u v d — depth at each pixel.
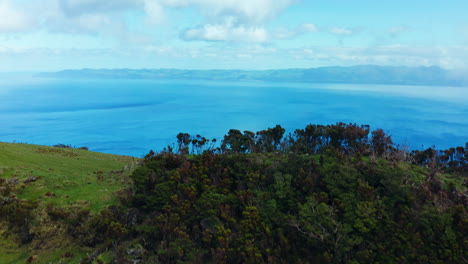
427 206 36.12
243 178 46.97
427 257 30.53
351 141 60.69
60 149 74.56
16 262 34.53
